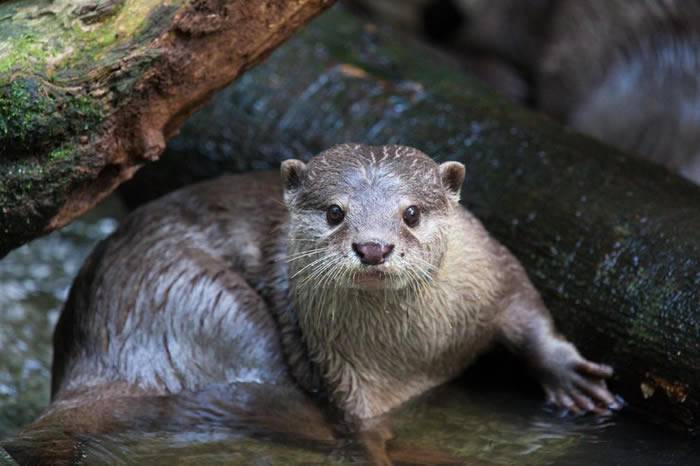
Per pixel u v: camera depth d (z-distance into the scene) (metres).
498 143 10.71
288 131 11.77
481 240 9.02
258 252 9.40
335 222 8.02
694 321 8.34
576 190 9.82
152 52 7.79
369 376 8.88
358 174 8.08
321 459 7.90
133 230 9.65
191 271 9.21
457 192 8.59
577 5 14.31
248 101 12.02
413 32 15.84
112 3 7.64
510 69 15.66
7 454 7.44
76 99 7.64
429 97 11.69
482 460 7.89
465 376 9.59
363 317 8.53
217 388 9.02
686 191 9.54
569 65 14.50
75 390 8.97
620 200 9.52
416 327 8.66
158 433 8.36
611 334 8.90
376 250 7.54
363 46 12.69
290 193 8.61
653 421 8.69
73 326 9.48
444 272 8.50
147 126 8.18
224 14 7.98
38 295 12.39
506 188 10.20
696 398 8.28
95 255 9.76
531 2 15.02
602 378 8.91
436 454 8.02
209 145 12.03
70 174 7.89
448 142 10.95
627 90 13.69
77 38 7.61
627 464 7.80
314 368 8.99
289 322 9.08
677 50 13.30
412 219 7.97
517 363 9.70
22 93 7.44
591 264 9.23
